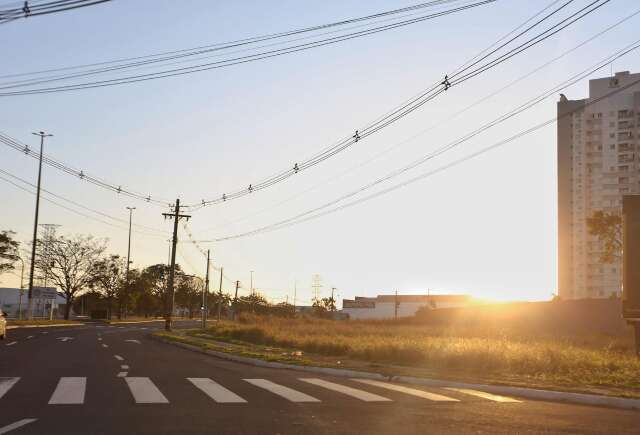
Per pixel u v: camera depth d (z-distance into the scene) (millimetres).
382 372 19938
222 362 24844
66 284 83562
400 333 53438
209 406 11797
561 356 22656
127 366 20688
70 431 9125
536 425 10523
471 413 11719
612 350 35250
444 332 57156
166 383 15688
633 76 124875
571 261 128250
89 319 94250
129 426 9562
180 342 39375
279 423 10023
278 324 75750
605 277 124812
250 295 149750
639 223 26078
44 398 12617
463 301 169625
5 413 10711
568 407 13336
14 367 19469
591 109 127688
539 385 16719
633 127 123500
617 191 124188
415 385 17359
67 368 19406
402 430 9648
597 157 126562
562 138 131500
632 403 13883
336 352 31844
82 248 84000
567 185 130125
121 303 97125
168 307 63219
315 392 14516
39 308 114625
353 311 175625
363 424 10102
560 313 90938
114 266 90312
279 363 23766
